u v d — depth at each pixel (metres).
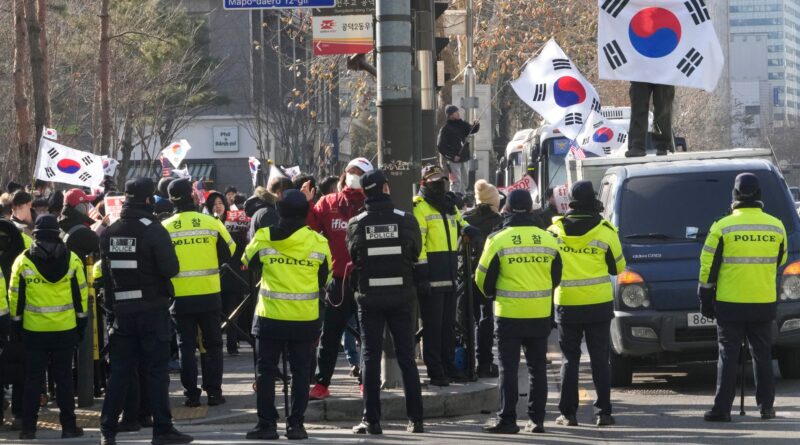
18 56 73.56
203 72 147.12
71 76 113.12
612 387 33.12
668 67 40.28
